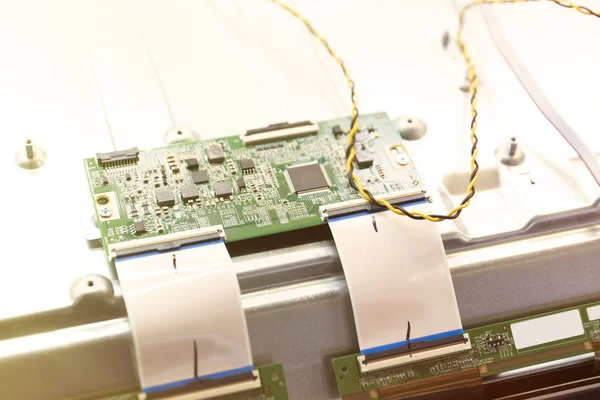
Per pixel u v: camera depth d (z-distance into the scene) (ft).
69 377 1.48
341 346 1.53
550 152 1.70
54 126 1.68
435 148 1.69
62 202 1.59
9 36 1.80
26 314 1.49
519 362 1.55
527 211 1.62
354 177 1.57
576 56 1.84
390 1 1.92
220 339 1.47
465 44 1.85
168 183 1.58
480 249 1.58
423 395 1.52
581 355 1.58
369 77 1.79
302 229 1.56
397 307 1.51
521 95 1.77
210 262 1.50
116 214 1.55
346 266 1.51
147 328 1.46
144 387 1.46
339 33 1.86
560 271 1.58
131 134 1.68
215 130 1.70
